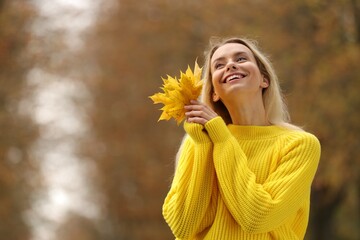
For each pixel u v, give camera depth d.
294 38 18.97
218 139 4.17
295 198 4.17
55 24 25.64
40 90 25.75
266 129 4.38
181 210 4.19
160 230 29.62
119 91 30.55
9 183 22.64
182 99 4.27
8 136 23.20
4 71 23.56
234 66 4.36
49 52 24.98
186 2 26.27
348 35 18.44
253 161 4.29
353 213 24.38
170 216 4.24
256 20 20.11
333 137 17.55
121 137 30.25
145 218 30.00
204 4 23.75
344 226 25.14
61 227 36.97
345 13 18.14
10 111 23.94
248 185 4.06
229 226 4.19
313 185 18.69
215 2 21.72
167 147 28.92
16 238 24.72
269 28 19.50
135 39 29.41
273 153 4.29
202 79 4.58
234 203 4.08
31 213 25.70
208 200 4.19
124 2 30.02
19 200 24.69
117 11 30.42
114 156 30.20
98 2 31.70
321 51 18.50
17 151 23.61
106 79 30.22
